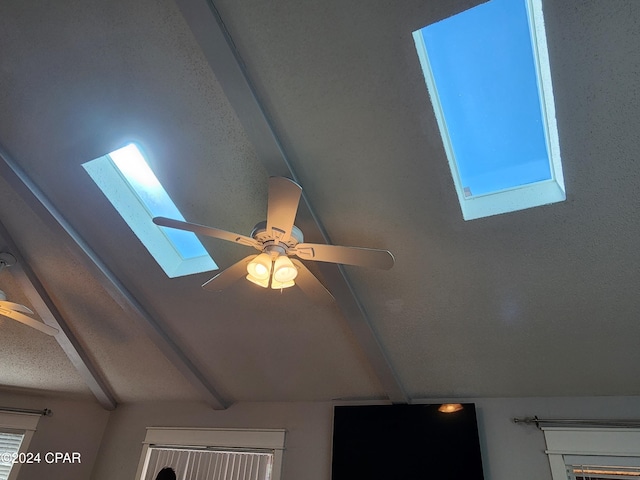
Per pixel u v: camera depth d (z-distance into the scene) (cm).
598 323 258
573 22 157
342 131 209
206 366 403
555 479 287
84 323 404
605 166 192
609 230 215
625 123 177
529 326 274
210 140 233
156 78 212
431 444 322
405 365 330
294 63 189
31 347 432
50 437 471
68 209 299
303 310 322
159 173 259
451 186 219
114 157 281
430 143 205
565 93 175
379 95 193
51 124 248
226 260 297
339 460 347
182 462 432
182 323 366
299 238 216
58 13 197
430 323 295
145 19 191
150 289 343
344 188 233
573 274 240
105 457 477
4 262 340
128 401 496
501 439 314
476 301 271
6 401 471
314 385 384
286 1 171
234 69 191
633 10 150
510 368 306
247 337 360
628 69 164
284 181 164
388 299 288
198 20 179
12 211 315
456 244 245
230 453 414
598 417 295
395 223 243
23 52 215
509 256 242
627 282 234
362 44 178
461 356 310
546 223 221
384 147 211
